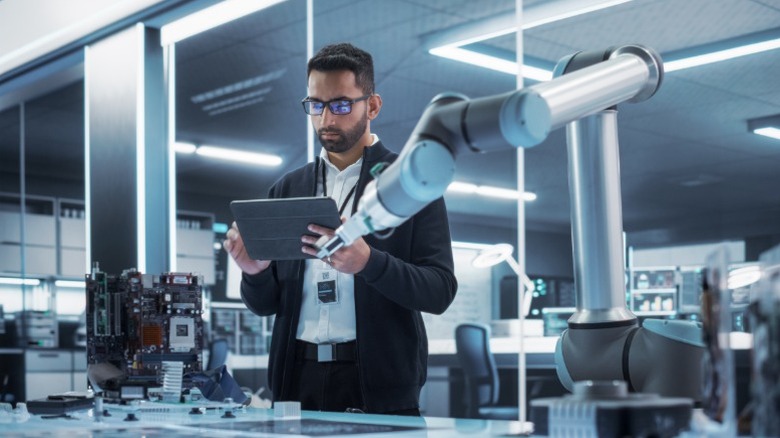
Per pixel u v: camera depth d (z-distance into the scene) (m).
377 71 6.11
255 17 4.86
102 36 3.75
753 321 0.71
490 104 0.77
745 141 7.74
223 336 7.82
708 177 9.18
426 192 0.79
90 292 1.65
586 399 0.75
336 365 1.57
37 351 7.73
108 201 3.70
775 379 0.65
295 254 1.35
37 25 3.96
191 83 6.38
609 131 0.97
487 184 10.22
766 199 9.65
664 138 7.68
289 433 0.98
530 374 5.79
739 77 5.83
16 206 8.50
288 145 8.47
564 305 8.97
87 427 1.14
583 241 1.00
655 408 0.71
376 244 1.59
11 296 7.86
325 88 1.52
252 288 1.63
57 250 8.14
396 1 4.71
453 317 10.30
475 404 5.83
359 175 1.61
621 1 4.52
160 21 3.59
